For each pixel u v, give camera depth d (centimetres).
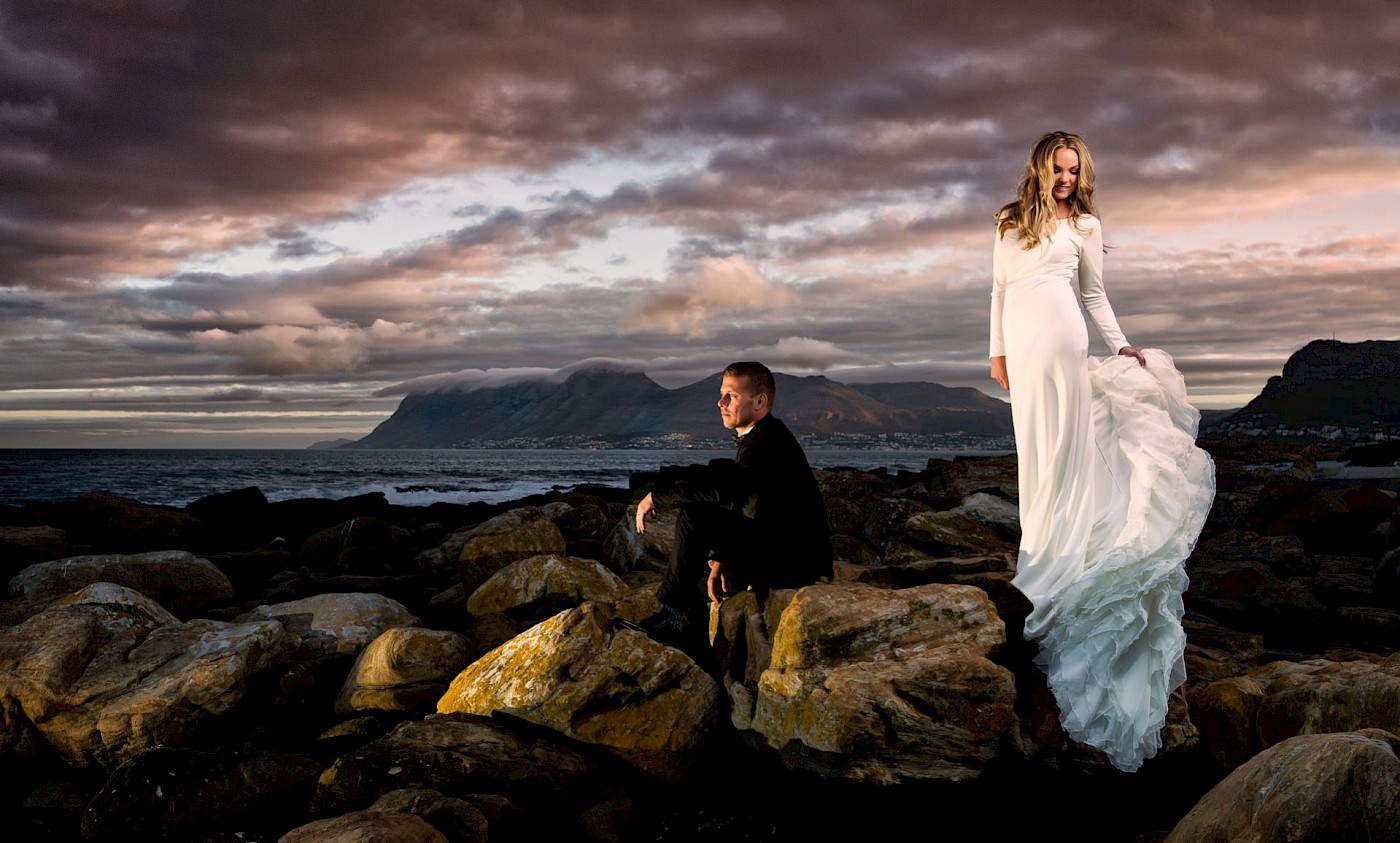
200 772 390
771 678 414
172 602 738
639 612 574
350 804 388
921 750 389
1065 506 418
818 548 464
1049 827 392
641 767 423
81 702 459
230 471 6019
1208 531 1363
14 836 391
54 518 1458
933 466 1877
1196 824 294
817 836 384
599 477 5812
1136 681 388
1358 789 251
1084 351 428
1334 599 871
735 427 481
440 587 911
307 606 643
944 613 411
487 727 423
